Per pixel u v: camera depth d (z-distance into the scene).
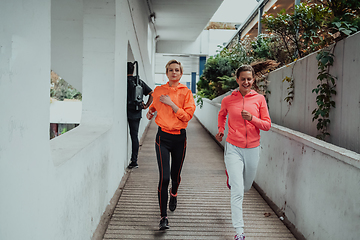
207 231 2.72
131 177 4.25
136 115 4.60
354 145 2.36
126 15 4.40
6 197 1.09
